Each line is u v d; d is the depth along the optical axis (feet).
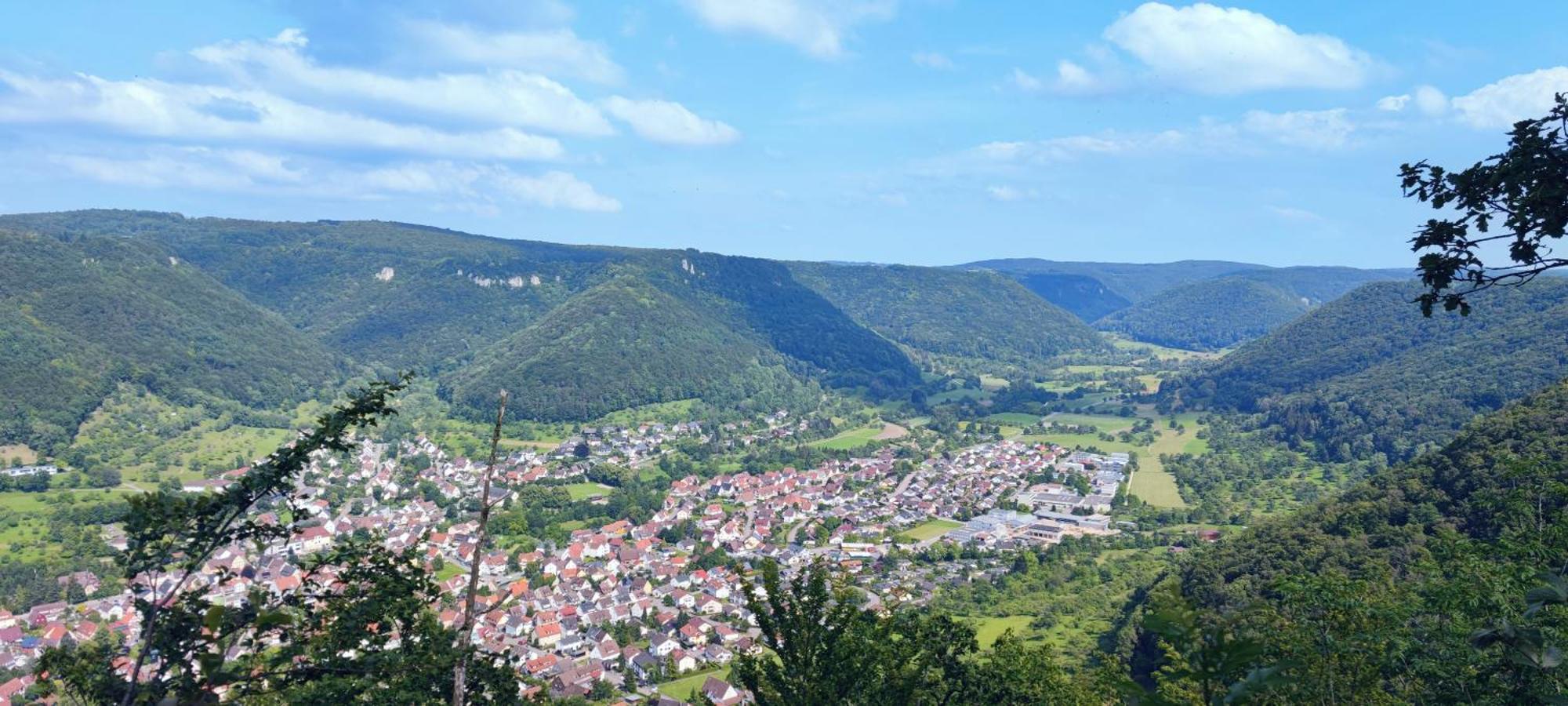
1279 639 70.08
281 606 62.18
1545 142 37.86
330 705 63.87
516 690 81.00
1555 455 210.18
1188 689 47.80
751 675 87.45
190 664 50.14
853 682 83.97
